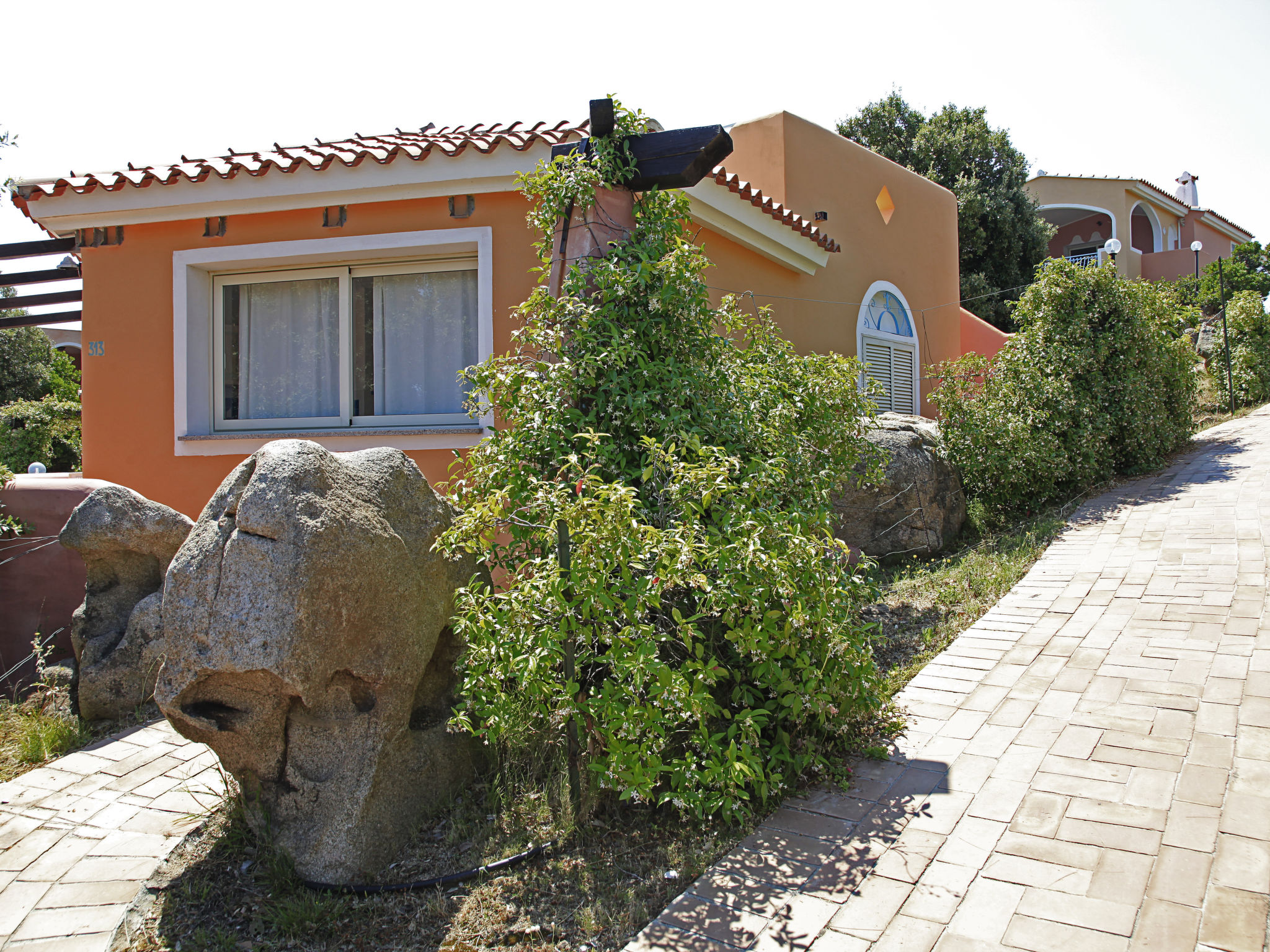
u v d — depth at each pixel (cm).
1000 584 679
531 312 476
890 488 788
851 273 1195
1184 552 697
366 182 726
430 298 789
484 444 464
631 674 361
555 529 376
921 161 2333
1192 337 1742
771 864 346
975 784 394
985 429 883
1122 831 343
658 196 488
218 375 821
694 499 412
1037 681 498
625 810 399
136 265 802
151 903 348
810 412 613
